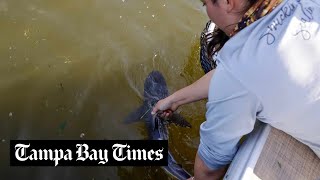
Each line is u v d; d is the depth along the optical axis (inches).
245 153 65.1
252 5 56.0
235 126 62.8
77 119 102.7
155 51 123.9
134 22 129.3
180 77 120.3
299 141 68.6
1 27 117.6
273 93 57.0
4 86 105.1
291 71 55.2
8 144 95.0
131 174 95.6
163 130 102.9
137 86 113.8
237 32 58.7
